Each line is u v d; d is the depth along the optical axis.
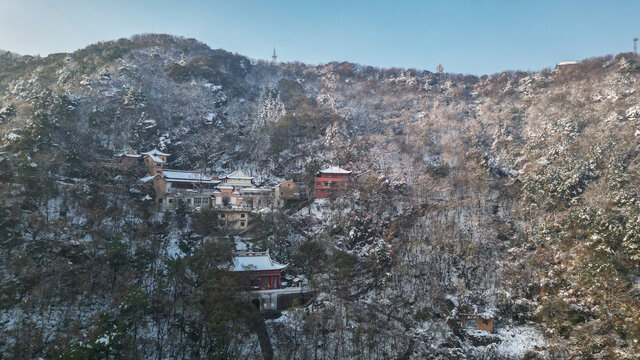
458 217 90.94
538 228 75.50
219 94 159.75
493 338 60.00
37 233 63.00
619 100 118.31
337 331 57.56
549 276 64.75
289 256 78.19
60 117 101.19
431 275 74.31
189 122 135.25
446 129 147.38
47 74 147.25
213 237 79.62
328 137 130.75
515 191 95.94
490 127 141.12
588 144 96.75
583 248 63.69
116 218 74.75
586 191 77.12
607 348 51.16
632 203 66.81
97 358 39.84
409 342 59.88
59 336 45.91
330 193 104.31
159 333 52.88
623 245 58.78
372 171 114.50
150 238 73.50
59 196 74.50
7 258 56.56
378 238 86.25
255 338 55.34
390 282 71.06
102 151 104.31
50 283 53.69
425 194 103.94
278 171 121.88
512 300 65.62
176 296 57.84
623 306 53.28
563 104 136.38
